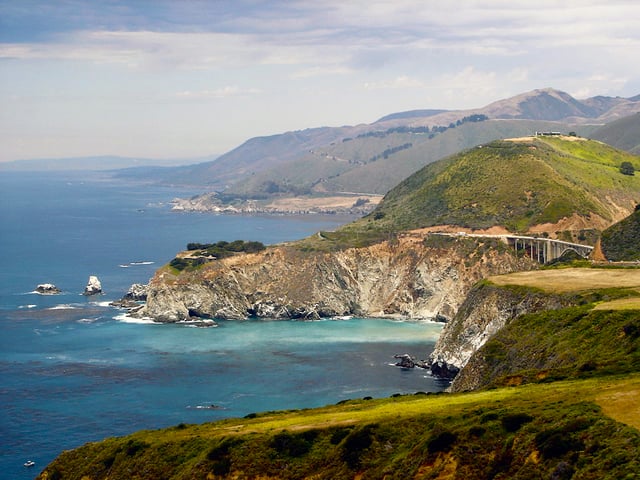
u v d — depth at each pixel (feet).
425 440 310.86
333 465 338.75
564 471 245.86
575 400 296.30
